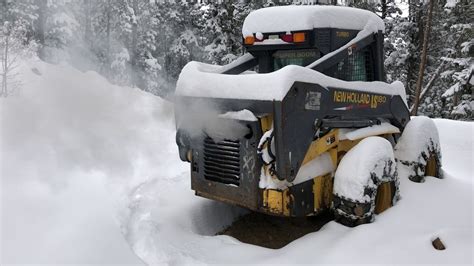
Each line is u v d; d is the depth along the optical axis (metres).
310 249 3.89
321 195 4.43
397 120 5.31
